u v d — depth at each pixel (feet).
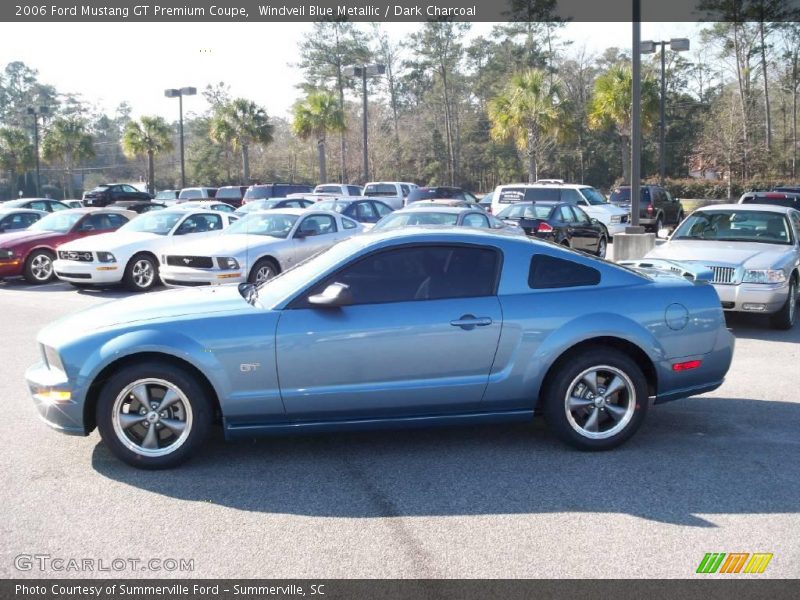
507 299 17.03
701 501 14.73
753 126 165.27
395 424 16.99
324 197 89.61
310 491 15.39
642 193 86.07
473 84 224.94
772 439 18.44
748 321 35.60
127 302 18.10
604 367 17.25
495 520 13.93
